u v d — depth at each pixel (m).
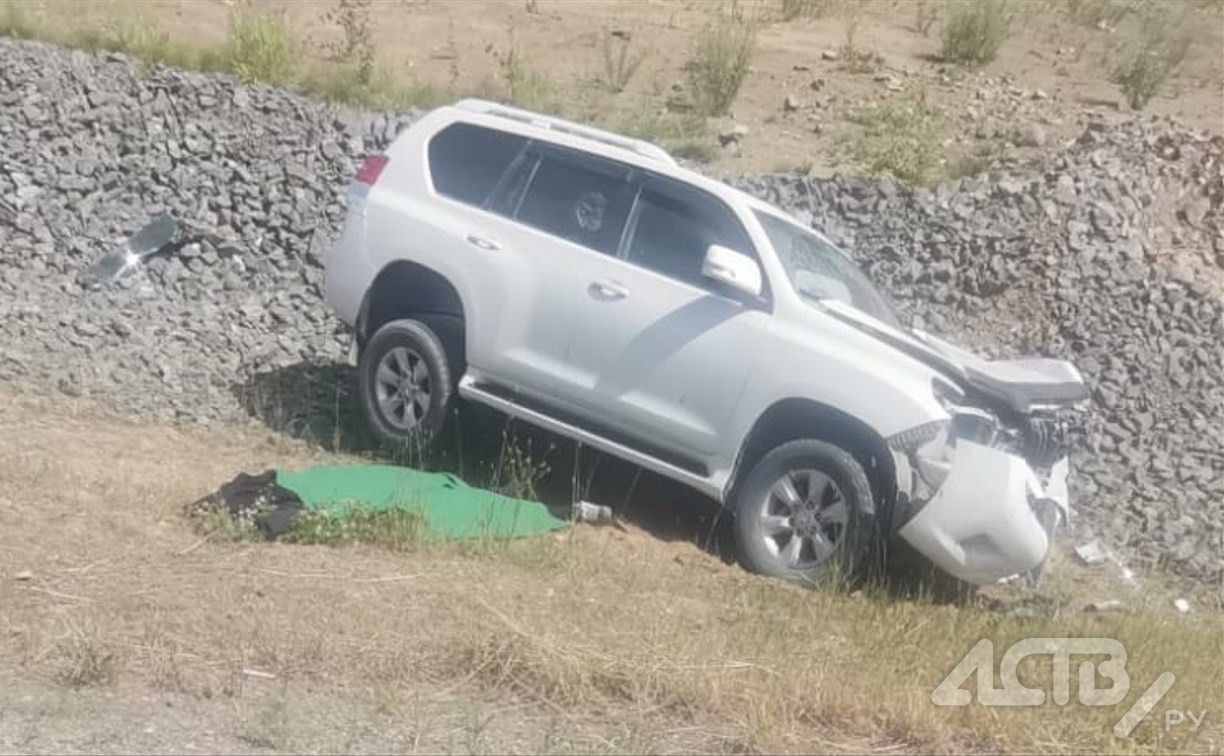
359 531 8.49
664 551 9.52
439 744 6.34
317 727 6.40
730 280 9.49
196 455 10.23
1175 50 18.14
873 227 14.15
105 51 15.42
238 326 12.81
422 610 7.52
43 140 14.34
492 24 17.94
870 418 9.23
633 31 17.98
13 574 7.54
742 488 9.52
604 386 9.87
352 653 7.04
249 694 6.66
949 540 9.15
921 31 18.92
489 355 10.19
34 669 6.73
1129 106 16.80
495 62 16.86
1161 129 15.42
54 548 7.91
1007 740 6.87
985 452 9.17
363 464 10.32
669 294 9.77
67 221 13.70
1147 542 11.25
